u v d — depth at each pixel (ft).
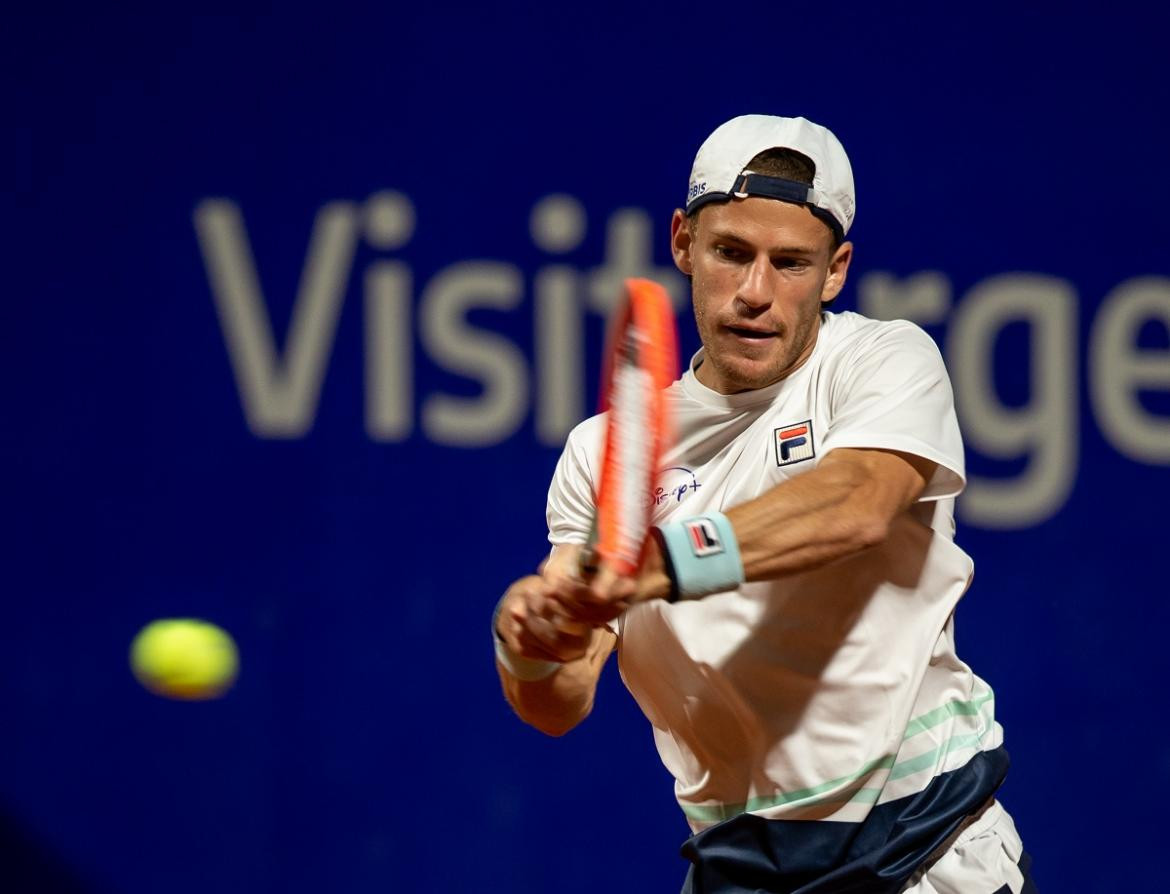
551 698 29.19
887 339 26.86
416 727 57.62
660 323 21.99
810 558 22.91
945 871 27.78
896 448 24.64
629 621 28.86
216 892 57.57
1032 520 58.23
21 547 57.67
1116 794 58.29
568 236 57.47
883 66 57.72
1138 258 58.44
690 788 29.58
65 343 57.72
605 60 57.47
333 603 57.62
